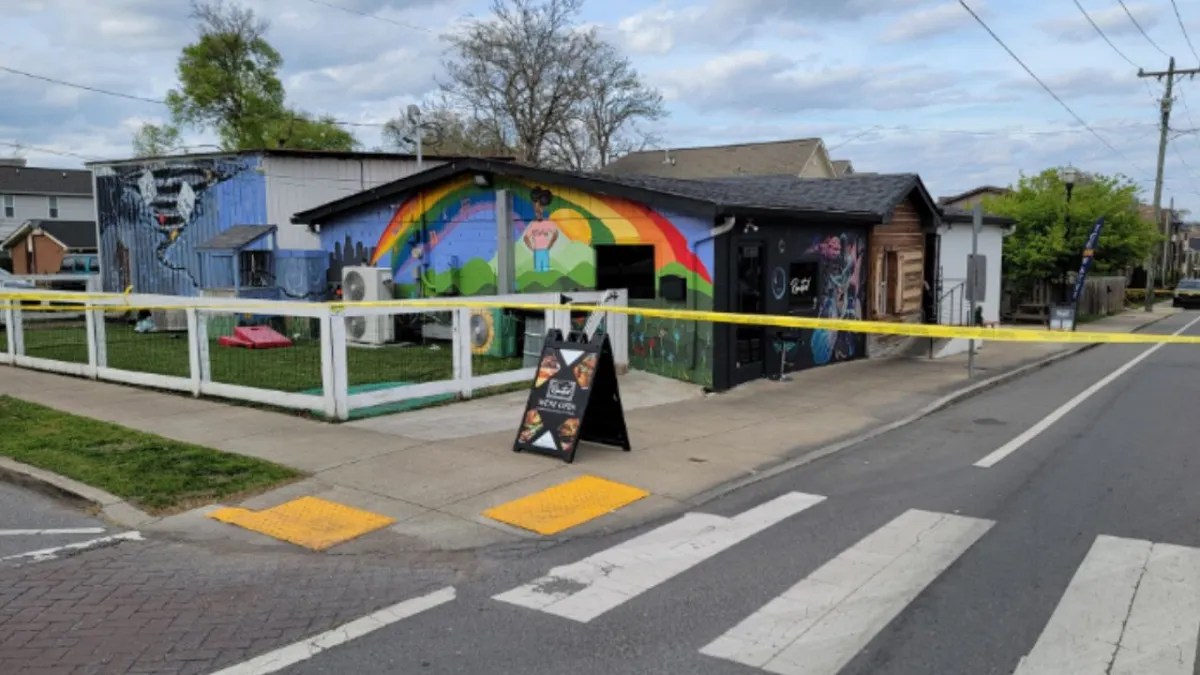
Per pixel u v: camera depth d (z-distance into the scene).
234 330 16.39
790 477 7.71
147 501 6.57
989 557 5.53
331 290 18.11
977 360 17.16
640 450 8.48
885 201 16.22
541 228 14.41
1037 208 29.80
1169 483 7.40
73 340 17.17
